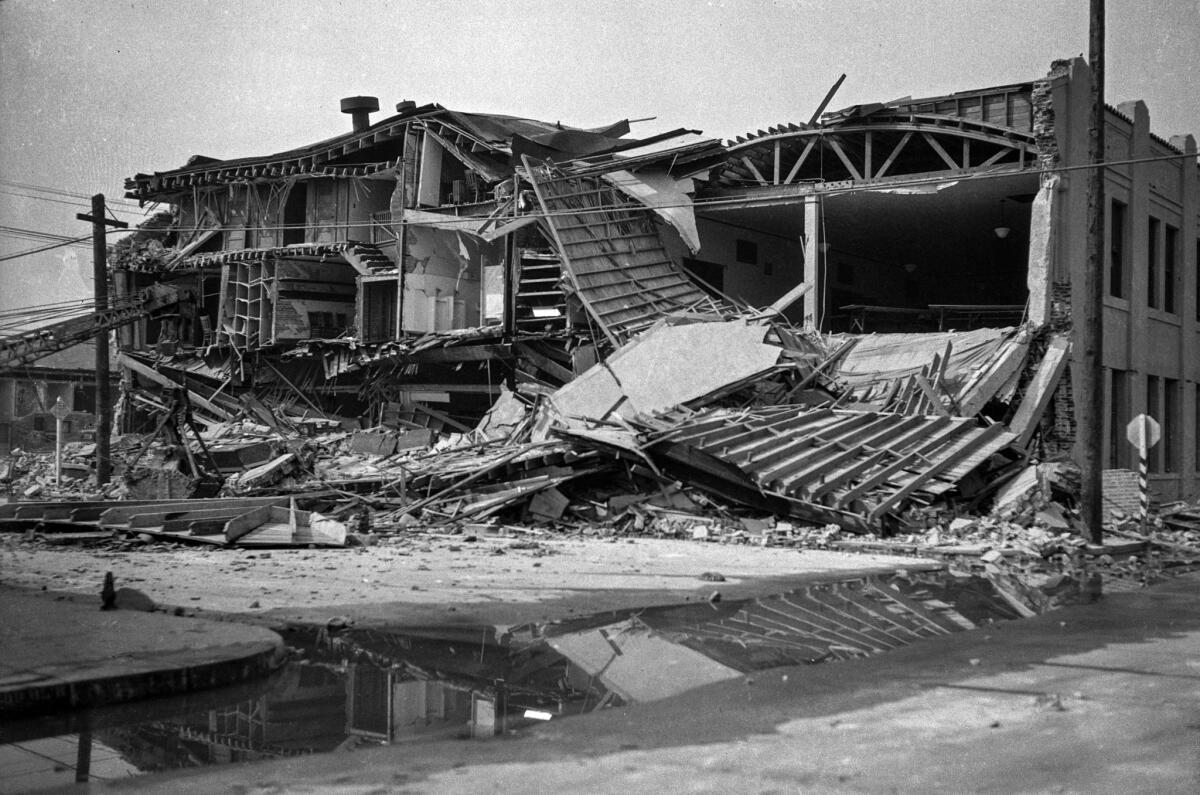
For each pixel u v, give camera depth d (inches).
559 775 212.7
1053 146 1051.9
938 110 1124.5
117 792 203.2
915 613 454.0
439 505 889.5
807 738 243.0
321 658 336.5
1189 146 1376.7
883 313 1552.7
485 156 1409.9
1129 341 1216.2
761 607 455.2
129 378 1797.5
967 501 874.8
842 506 784.3
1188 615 458.6
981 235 1462.8
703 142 1229.1
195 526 697.0
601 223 1279.5
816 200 1189.7
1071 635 398.6
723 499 858.1
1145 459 868.6
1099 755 229.0
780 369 1023.6
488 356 1359.5
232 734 249.0
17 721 256.1
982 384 984.3
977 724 256.5
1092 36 778.2
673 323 1171.9
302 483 1016.2
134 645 310.7
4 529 746.8
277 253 1605.6
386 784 206.8
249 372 1667.1
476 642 366.0
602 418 1012.5
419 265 1444.4
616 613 430.3
